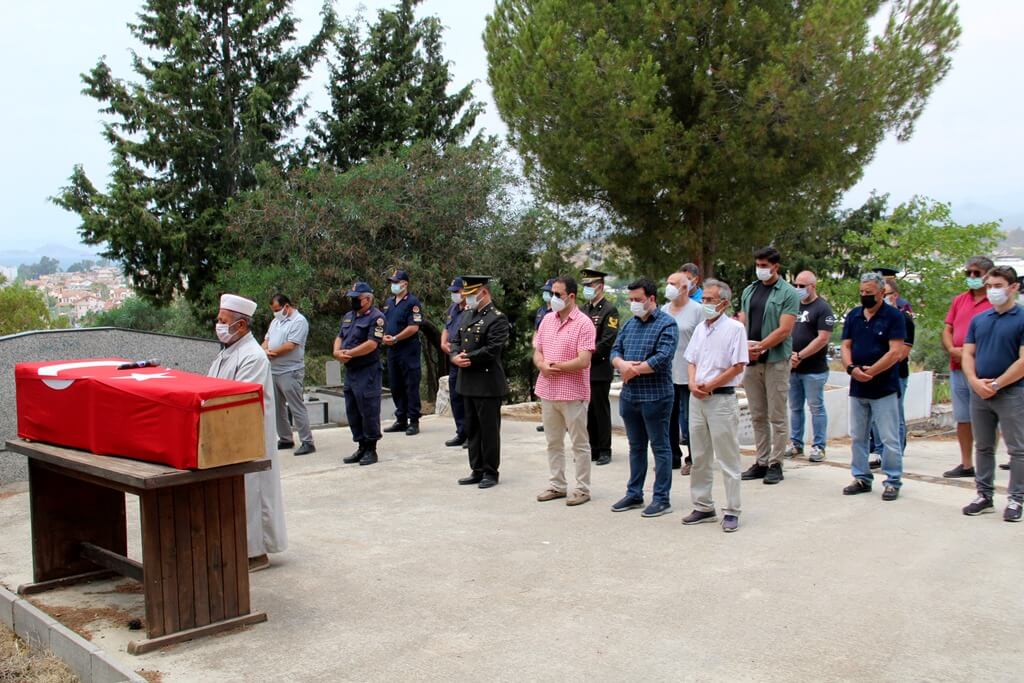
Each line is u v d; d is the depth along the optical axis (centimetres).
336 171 1967
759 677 380
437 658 411
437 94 2406
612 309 866
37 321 2166
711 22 1205
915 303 1711
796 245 2108
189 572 443
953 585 492
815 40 1134
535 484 786
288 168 2117
